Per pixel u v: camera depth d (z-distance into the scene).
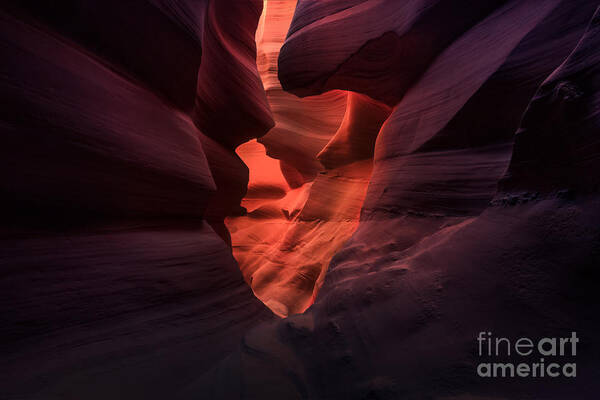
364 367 2.07
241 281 5.27
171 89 5.30
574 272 1.59
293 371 2.29
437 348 1.87
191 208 5.10
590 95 1.77
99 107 3.36
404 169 5.78
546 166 2.04
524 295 1.75
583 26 3.27
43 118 2.66
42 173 2.64
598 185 1.66
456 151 4.85
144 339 2.89
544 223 1.88
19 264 2.36
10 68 2.49
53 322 2.40
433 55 6.46
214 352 3.20
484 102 4.32
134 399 2.09
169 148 4.58
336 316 3.00
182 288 3.79
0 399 1.78
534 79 3.74
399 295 2.69
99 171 3.21
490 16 5.13
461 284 2.21
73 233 2.92
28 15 2.85
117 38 3.93
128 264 3.27
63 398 1.93
